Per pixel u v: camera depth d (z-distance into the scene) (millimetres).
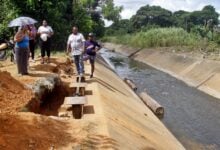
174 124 19797
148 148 11805
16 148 8383
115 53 70875
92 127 10711
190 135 17891
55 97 14859
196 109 23234
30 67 17359
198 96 27422
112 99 16219
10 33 27500
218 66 32000
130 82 30953
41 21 31312
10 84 12500
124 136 11312
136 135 12430
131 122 13938
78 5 39594
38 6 30578
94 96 14883
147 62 51281
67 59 22734
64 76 17938
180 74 37125
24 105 11414
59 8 33375
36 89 13102
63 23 34344
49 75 15273
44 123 10047
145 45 60438
